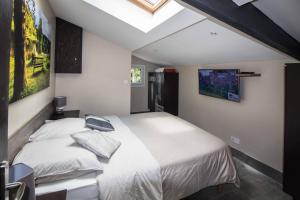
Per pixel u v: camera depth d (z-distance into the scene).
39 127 2.23
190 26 2.30
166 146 2.11
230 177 2.08
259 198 2.24
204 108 4.21
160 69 5.47
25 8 1.51
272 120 2.68
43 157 1.44
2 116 0.53
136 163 1.68
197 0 1.16
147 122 3.11
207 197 2.24
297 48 1.74
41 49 2.16
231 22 1.33
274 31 1.57
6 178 0.54
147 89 6.80
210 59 3.54
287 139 2.14
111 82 4.21
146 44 3.52
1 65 0.52
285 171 2.19
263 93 2.79
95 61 4.05
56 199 1.18
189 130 2.69
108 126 2.64
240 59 3.02
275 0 1.30
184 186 1.76
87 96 4.04
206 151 2.00
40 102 2.37
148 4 2.43
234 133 3.38
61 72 3.67
